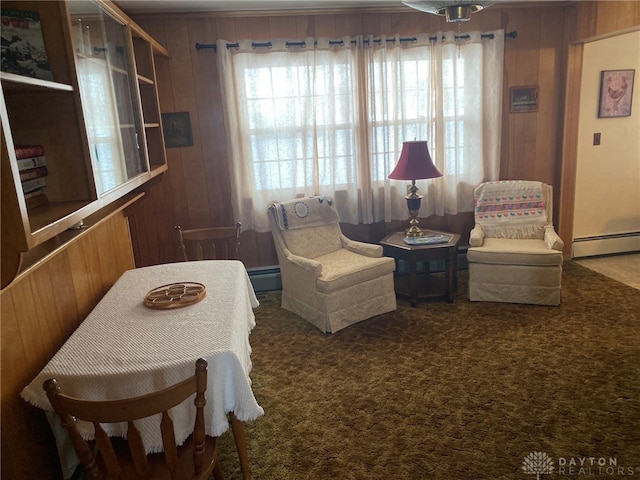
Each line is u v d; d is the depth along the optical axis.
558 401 2.33
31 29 1.45
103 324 1.87
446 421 2.23
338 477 1.91
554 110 4.21
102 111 1.89
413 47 3.81
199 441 1.39
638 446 2.00
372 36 3.71
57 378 1.50
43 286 1.78
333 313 3.19
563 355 2.76
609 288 3.74
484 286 3.57
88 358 1.60
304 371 2.76
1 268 1.13
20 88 1.34
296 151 3.85
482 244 3.65
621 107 4.32
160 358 1.57
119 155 2.10
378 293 3.42
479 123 3.99
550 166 4.34
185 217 3.95
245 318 2.21
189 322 1.85
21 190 1.12
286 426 2.26
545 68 4.11
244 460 1.79
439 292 3.75
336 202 4.06
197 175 3.88
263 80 3.70
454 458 1.99
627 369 2.58
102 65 1.96
